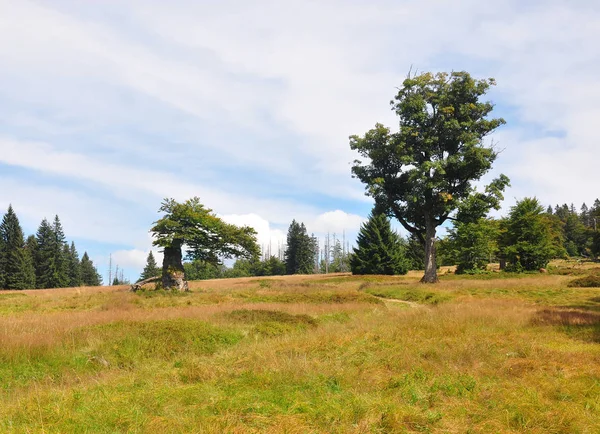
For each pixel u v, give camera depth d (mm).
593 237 59188
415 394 6406
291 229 101250
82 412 5855
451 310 16266
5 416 5840
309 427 5227
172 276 29750
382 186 37812
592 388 6602
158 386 7184
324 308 19172
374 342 10250
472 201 34281
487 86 35750
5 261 72375
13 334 10586
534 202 46531
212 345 11125
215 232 31625
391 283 37500
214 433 4996
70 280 93938
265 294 27250
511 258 46562
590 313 15070
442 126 36500
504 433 5141
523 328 12398
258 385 7055
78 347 10359
